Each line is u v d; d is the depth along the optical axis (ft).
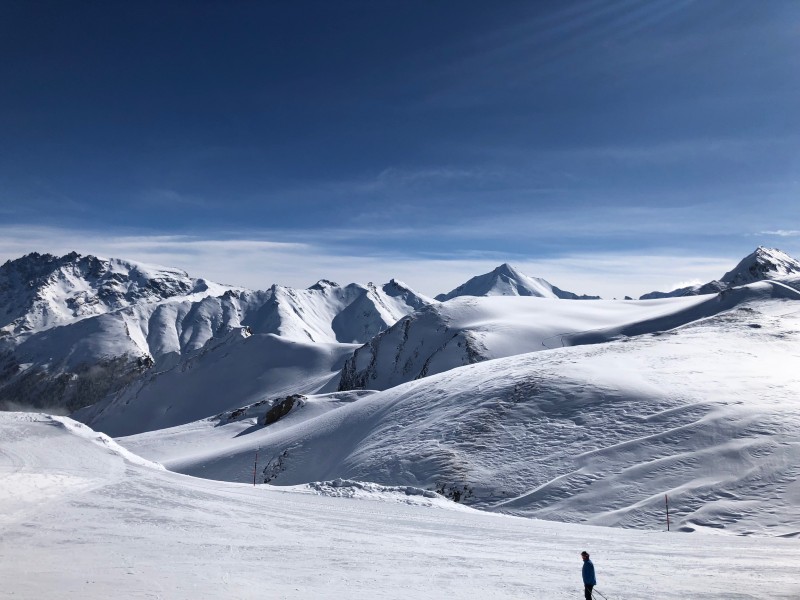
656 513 99.96
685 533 84.89
